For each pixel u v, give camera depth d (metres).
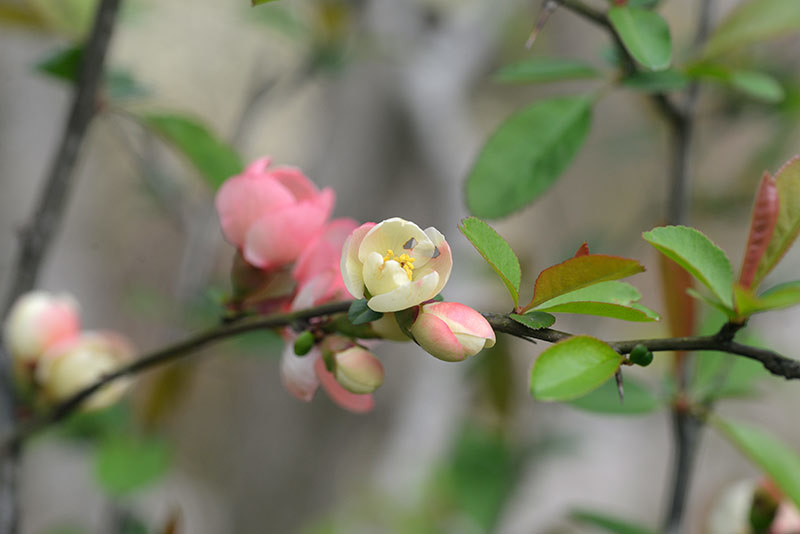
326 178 1.23
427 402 1.21
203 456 1.82
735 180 1.03
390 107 1.18
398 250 0.53
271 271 0.59
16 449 0.64
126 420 0.84
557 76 0.66
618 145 1.16
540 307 0.53
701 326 0.66
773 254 0.54
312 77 1.02
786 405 1.86
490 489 1.05
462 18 1.16
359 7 1.04
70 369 0.67
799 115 0.94
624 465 1.68
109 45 0.66
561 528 1.21
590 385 0.51
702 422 0.66
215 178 0.68
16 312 0.67
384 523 1.18
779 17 0.67
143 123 0.67
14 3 0.76
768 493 0.67
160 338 0.98
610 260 0.51
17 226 0.66
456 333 0.52
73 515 1.23
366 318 0.53
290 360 0.57
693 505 1.77
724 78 0.65
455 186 1.18
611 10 0.60
